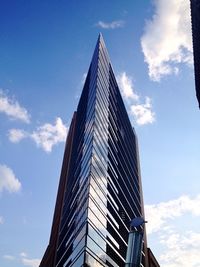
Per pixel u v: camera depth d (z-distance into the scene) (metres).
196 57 35.38
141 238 29.11
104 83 70.19
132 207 83.69
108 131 67.31
